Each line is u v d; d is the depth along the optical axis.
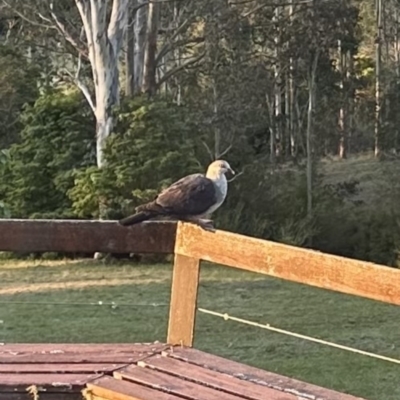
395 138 26.42
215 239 4.24
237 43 24.08
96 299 15.89
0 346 4.48
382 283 3.75
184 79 24.94
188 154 20.86
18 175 21.70
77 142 21.98
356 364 11.34
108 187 20.62
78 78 22.14
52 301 15.67
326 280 3.89
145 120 20.81
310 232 21.66
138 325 13.50
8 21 26.27
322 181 24.27
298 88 27.06
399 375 10.80
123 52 26.53
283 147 27.14
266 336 12.98
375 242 21.56
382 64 30.06
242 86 23.73
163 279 18.12
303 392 3.92
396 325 13.93
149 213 4.36
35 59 25.53
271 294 16.53
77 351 4.38
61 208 21.64
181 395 3.80
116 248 4.44
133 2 22.55
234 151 22.75
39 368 4.11
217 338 12.82
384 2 30.81
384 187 24.09
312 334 13.28
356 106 28.28
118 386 3.88
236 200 21.98
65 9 23.70
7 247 4.45
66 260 20.64
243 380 4.02
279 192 22.56
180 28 24.00
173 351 4.36
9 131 24.98
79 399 3.92
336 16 25.00
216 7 23.69
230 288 17.16
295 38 24.72
